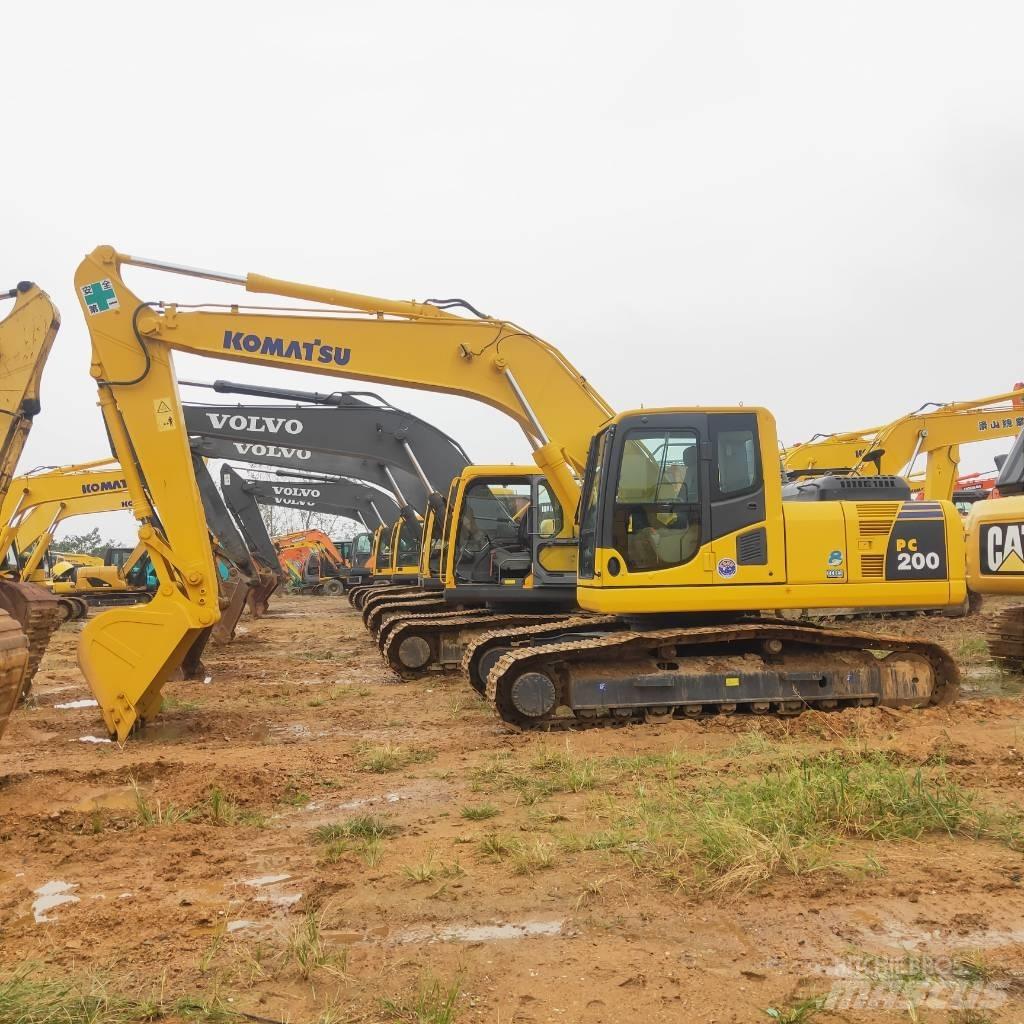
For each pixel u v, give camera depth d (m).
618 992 3.61
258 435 18.53
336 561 52.16
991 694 10.68
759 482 9.29
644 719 9.09
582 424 11.53
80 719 10.76
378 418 18.53
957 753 6.98
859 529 9.40
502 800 6.50
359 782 7.19
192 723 10.11
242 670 15.44
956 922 4.15
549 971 3.80
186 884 4.98
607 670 9.07
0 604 12.20
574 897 4.57
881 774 5.98
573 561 14.20
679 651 9.45
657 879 4.75
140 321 10.42
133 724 9.39
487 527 14.73
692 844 5.11
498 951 4.01
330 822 6.11
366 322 11.23
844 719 8.48
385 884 4.84
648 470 9.23
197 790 6.78
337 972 3.80
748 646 9.49
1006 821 5.43
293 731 9.69
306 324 11.07
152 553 9.77
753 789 5.87
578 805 6.24
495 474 14.63
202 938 4.23
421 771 7.52
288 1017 3.48
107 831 6.00
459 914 4.43
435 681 13.38
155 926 4.37
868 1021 3.35
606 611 9.16
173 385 10.37
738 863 4.74
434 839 5.62
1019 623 12.00
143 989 3.69
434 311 11.41
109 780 7.29
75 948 4.12
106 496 29.36
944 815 5.40
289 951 4.02
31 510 28.91
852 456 24.27
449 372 11.40
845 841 5.19
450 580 14.53
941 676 9.53
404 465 18.62
